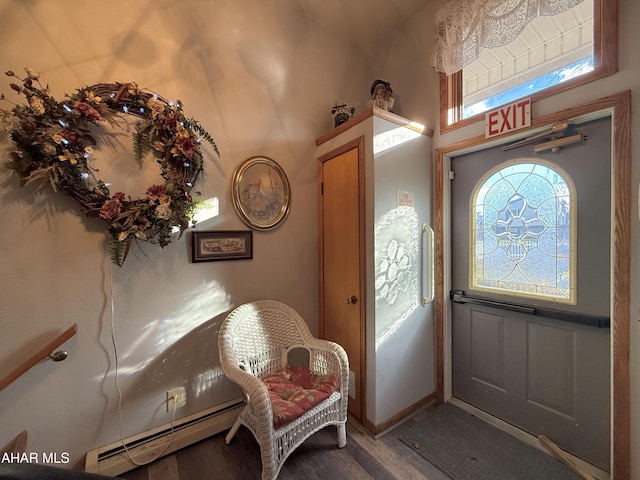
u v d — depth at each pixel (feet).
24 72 4.16
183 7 5.45
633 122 4.05
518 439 5.36
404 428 5.73
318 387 5.00
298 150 6.91
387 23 7.27
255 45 6.29
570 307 4.94
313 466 4.77
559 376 5.12
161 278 5.23
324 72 7.32
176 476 4.65
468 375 6.46
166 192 4.86
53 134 3.92
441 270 6.56
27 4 4.20
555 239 5.11
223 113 5.88
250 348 5.54
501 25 5.02
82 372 4.56
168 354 5.31
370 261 5.59
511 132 5.27
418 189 6.34
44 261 4.28
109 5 4.77
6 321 4.04
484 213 6.11
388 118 5.73
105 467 4.55
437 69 6.08
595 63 4.44
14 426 4.07
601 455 4.64
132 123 4.90
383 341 5.65
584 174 4.75
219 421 5.64
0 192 3.98
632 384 4.10
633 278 4.09
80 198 4.34
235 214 6.02
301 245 6.98
